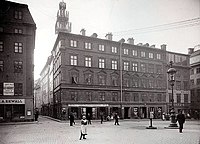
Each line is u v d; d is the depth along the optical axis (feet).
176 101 214.90
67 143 54.08
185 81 224.12
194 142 54.24
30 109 137.80
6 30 139.33
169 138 61.52
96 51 176.45
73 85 163.12
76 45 169.78
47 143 54.34
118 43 187.93
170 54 220.64
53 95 208.33
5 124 120.37
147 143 53.11
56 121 153.89
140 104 191.62
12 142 56.39
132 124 120.47
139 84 195.52
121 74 185.06
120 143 53.36
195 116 200.44
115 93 180.75
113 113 176.35
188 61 230.68
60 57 167.02
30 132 79.82
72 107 162.71
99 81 175.11
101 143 53.62
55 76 196.34
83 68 169.17
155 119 180.86
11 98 134.41
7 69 136.46
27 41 143.43
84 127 60.85
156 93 203.41
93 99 169.68
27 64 141.49
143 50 202.90
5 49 137.69
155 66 208.23
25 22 143.54
